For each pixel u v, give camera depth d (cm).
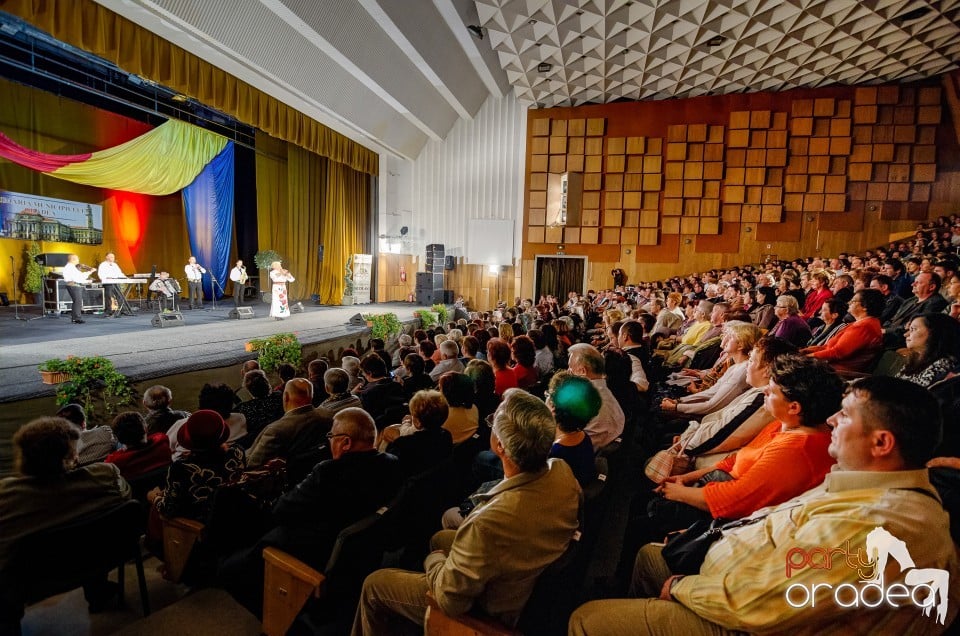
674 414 303
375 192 1630
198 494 219
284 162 1355
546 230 1452
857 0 859
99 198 1088
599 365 260
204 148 1185
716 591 119
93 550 192
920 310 395
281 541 191
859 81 1216
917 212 1222
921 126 1212
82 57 835
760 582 111
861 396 107
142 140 1050
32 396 421
